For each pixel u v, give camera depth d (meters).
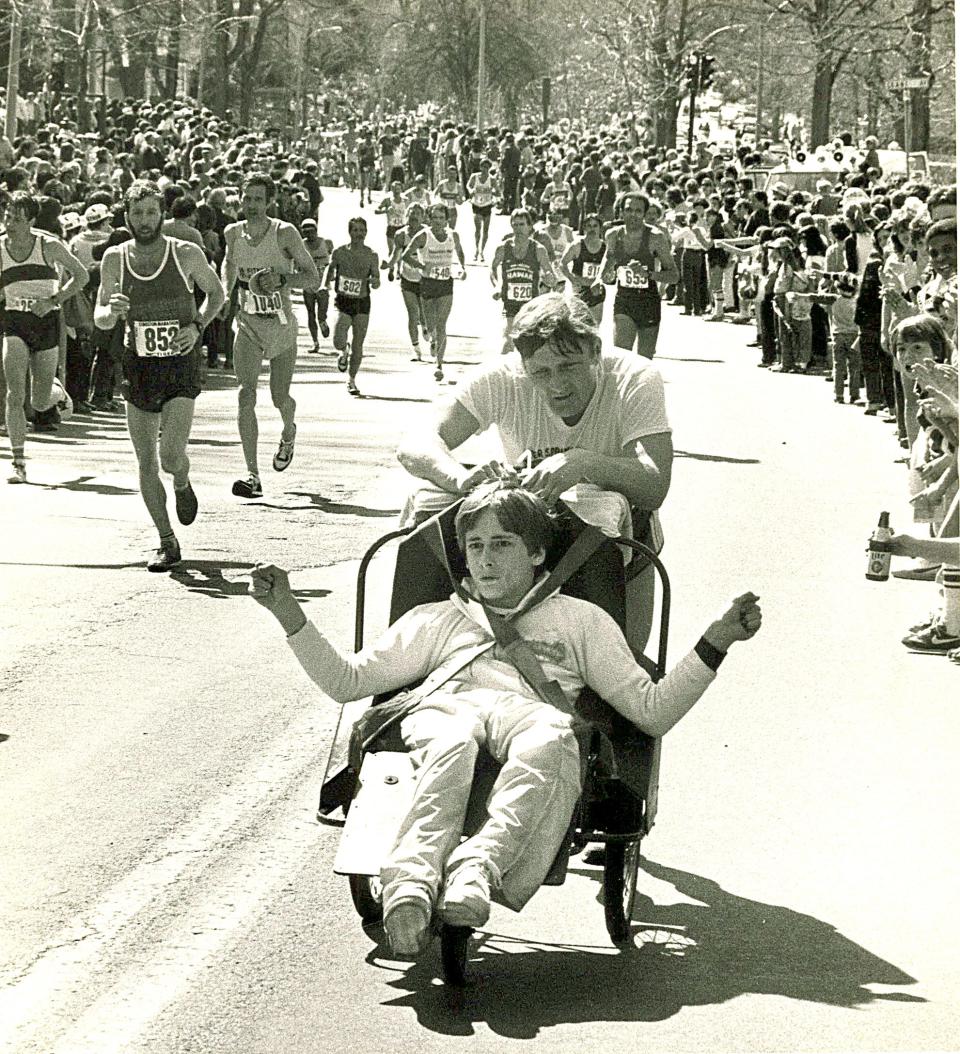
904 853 8.04
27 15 52.69
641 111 76.94
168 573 13.38
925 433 12.35
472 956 6.84
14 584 12.87
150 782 8.73
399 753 6.54
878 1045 6.03
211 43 87.25
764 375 28.14
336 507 16.23
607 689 6.77
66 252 16.94
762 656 11.38
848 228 25.02
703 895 7.52
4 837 7.97
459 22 98.00
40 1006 6.28
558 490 7.06
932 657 11.45
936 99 66.94
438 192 53.25
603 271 20.19
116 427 21.27
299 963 6.70
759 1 73.62
